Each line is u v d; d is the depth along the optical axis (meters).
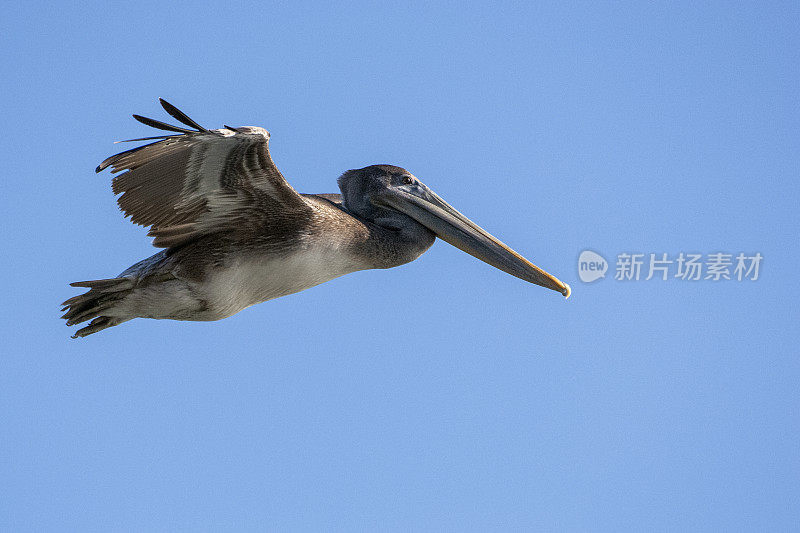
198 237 12.64
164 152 11.65
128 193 11.92
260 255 12.76
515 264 14.23
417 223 14.21
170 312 12.87
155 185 11.94
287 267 12.89
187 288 12.64
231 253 12.68
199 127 11.24
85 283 12.35
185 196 12.18
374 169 14.25
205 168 11.95
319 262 13.09
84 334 13.06
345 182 14.38
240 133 11.53
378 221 14.16
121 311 12.87
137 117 11.07
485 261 14.23
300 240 12.84
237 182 12.22
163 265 12.59
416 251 14.09
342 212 13.58
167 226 12.41
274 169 12.21
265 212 12.64
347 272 13.65
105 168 11.53
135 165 11.70
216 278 12.66
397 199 14.12
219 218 12.52
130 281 12.59
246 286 12.89
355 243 13.41
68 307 12.67
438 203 14.30
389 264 13.86
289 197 12.63
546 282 14.21
